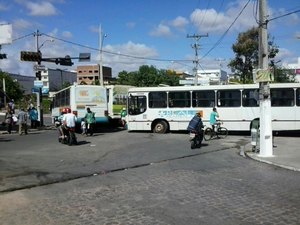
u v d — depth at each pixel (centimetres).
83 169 1409
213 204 892
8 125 3112
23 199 980
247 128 2653
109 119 3256
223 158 1672
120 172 1343
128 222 764
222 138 2511
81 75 12275
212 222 756
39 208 888
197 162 1559
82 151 1931
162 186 1101
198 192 1019
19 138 2681
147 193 1016
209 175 1269
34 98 7719
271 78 1673
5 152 1922
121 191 1046
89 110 2809
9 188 1105
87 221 778
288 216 791
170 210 846
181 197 965
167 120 2844
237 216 794
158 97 2870
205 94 2748
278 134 2698
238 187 1077
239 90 2667
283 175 1268
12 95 9844
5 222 782
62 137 2280
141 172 1338
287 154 1728
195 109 2772
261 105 1700
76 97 3000
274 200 923
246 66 6188
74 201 946
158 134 2772
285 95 2556
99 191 1052
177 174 1290
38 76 3738
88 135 2786
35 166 1488
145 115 2897
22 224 767
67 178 1245
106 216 809
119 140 2420
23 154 1842
